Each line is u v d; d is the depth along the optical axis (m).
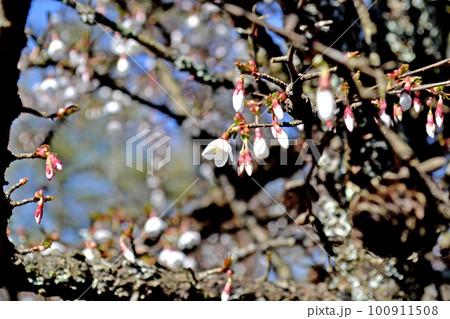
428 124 1.60
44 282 1.90
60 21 3.72
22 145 4.93
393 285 2.17
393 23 2.26
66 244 2.71
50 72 3.22
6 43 1.43
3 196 1.60
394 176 1.85
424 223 1.82
